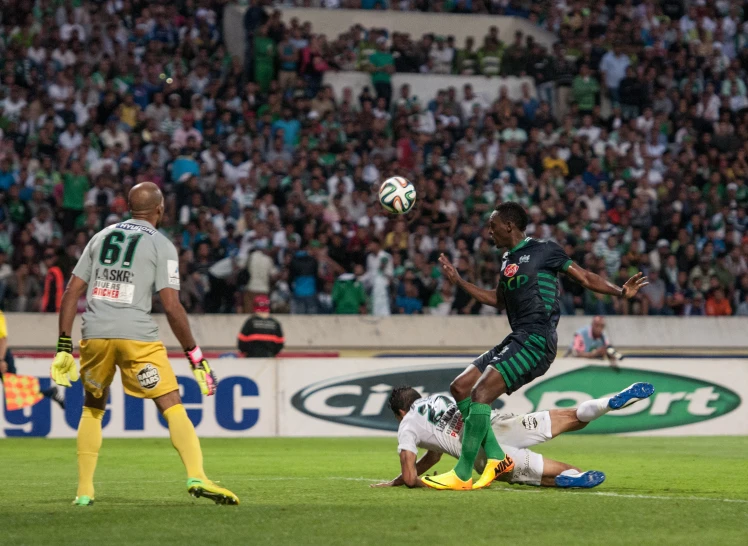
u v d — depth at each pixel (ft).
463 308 145.07
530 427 55.01
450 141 175.52
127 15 177.78
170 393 45.19
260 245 140.77
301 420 112.98
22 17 165.27
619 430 117.70
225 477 65.87
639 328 147.13
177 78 165.68
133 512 43.39
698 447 98.53
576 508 44.86
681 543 35.45
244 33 184.55
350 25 197.16
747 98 194.59
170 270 45.19
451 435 54.90
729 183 173.06
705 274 154.92
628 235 158.81
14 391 76.43
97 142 152.05
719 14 207.92
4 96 156.35
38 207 142.51
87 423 47.01
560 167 170.09
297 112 169.17
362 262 146.20
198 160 154.71
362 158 165.17
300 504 46.57
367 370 115.24
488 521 40.63
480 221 154.30
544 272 53.21
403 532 37.65
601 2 209.36
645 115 183.62
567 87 192.95
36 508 45.34
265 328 119.14
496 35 197.16
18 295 132.87
